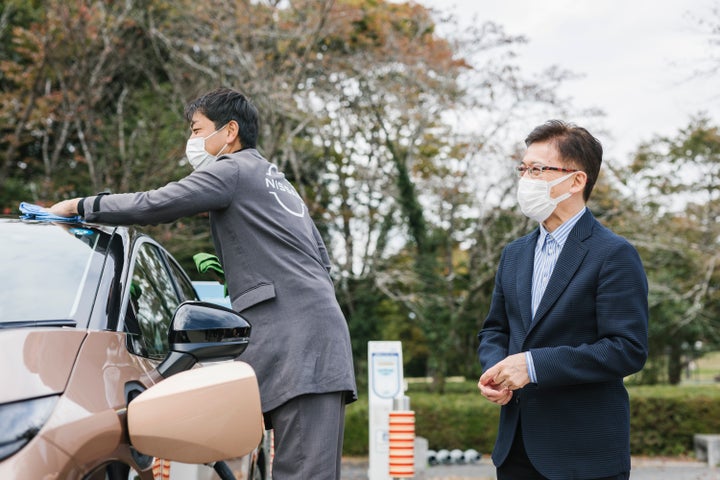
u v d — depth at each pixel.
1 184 16.58
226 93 3.31
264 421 3.12
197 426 1.99
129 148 17.08
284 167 19.36
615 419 2.78
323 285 3.11
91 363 1.96
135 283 2.68
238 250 3.07
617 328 2.72
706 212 19.66
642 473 11.83
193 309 2.30
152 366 2.33
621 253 2.79
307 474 2.94
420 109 18.50
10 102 16.58
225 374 2.09
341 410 3.08
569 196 2.92
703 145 19.92
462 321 20.02
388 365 7.77
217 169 3.05
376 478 7.64
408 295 19.30
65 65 16.28
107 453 1.81
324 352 3.01
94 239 2.70
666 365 24.58
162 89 18.98
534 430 2.79
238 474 3.16
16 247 2.48
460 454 13.21
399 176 18.36
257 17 16.00
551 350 2.71
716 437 13.27
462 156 18.42
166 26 17.41
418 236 18.75
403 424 6.95
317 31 15.41
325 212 17.97
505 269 3.09
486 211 18.52
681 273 22.09
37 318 2.16
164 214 2.90
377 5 18.75
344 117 18.22
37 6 20.23
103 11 15.69
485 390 2.82
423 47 18.09
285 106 15.66
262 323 3.01
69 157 20.72
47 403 1.73
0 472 1.58
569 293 2.81
